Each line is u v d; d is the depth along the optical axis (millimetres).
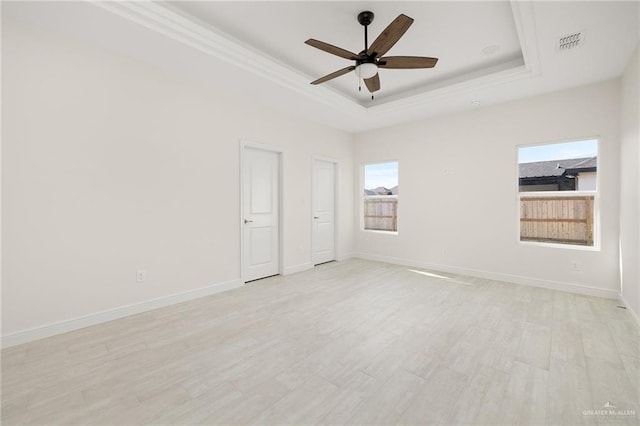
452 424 1501
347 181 5867
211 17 2650
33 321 2408
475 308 3121
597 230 3562
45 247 2461
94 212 2717
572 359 2102
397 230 5406
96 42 2643
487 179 4309
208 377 1908
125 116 2896
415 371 1972
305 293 3658
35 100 2400
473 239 4465
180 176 3322
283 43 3100
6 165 2283
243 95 3902
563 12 2246
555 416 1547
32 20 2324
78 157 2621
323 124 5270
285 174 4586
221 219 3727
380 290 3773
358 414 1574
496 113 4207
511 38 2973
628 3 2135
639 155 2607
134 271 2975
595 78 3354
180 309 3111
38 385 1817
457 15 2598
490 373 1942
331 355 2178
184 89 3344
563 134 3680
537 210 4160
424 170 4973
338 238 5676
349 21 2699
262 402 1671
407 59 2455
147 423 1513
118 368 2006
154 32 2484
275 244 4566
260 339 2430
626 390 1750
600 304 3213
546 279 3850
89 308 2693
